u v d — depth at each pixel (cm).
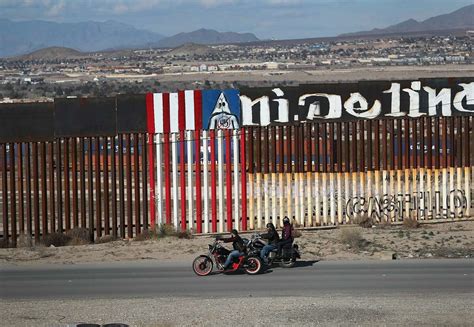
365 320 6012
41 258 9438
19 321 6044
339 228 11706
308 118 11825
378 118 11956
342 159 12212
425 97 11994
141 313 6275
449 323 5903
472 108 12056
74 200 11538
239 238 8075
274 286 7369
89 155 11531
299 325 5875
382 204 12062
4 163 11312
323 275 7925
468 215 12175
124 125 11500
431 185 12162
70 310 6419
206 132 11656
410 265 8544
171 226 11550
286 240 8362
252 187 11838
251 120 11725
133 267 8588
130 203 11538
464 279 7656
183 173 11619
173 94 11550
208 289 7244
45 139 11388
